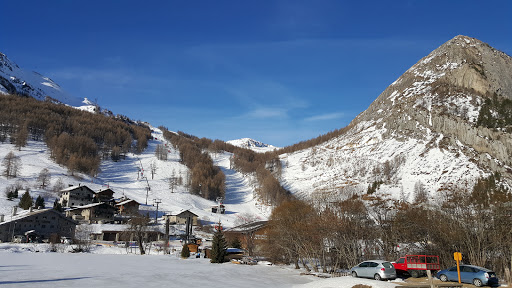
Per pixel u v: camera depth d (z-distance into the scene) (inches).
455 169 6530.5
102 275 1323.8
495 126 7662.4
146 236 3686.0
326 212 2529.5
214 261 2123.5
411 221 2082.9
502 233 1660.9
